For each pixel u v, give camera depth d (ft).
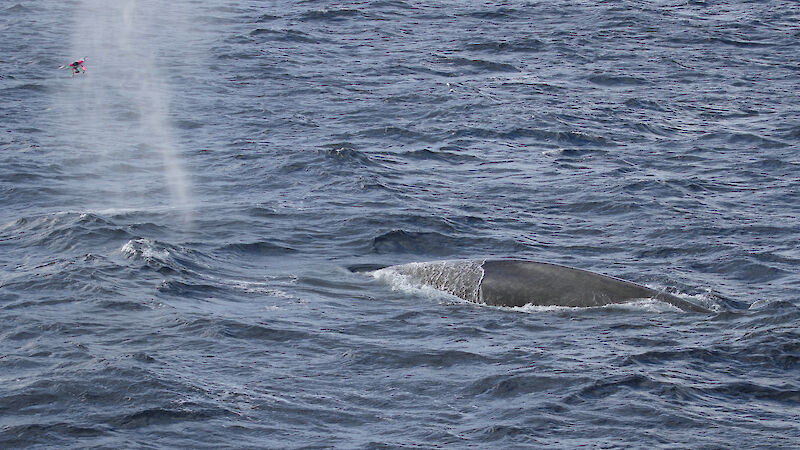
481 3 641.40
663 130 394.73
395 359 187.01
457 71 483.10
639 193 311.88
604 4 642.22
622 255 258.37
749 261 251.19
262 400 168.04
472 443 155.33
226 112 401.49
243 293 222.48
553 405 168.14
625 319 208.74
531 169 340.59
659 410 166.50
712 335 200.13
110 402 164.96
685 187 320.70
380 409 166.71
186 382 172.96
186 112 398.83
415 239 268.00
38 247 247.09
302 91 437.99
